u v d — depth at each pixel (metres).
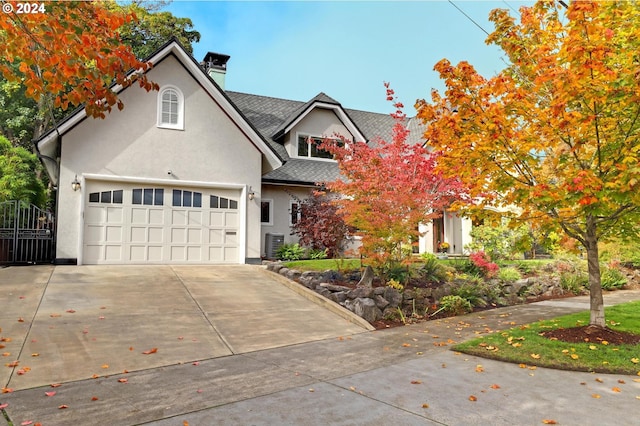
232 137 14.60
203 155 14.10
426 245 20.20
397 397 4.56
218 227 14.27
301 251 15.81
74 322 7.11
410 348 6.74
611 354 6.01
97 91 5.46
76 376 5.07
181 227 13.76
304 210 14.99
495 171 6.77
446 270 12.14
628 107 5.97
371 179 9.72
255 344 6.77
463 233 20.08
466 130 6.72
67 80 5.34
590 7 5.46
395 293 9.53
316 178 17.77
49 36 4.56
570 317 8.80
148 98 13.50
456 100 6.54
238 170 14.61
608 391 4.76
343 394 4.64
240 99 20.91
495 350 6.38
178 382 4.98
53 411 4.06
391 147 10.37
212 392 4.66
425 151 10.42
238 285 10.62
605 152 6.34
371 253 9.71
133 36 24.55
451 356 6.26
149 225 13.34
